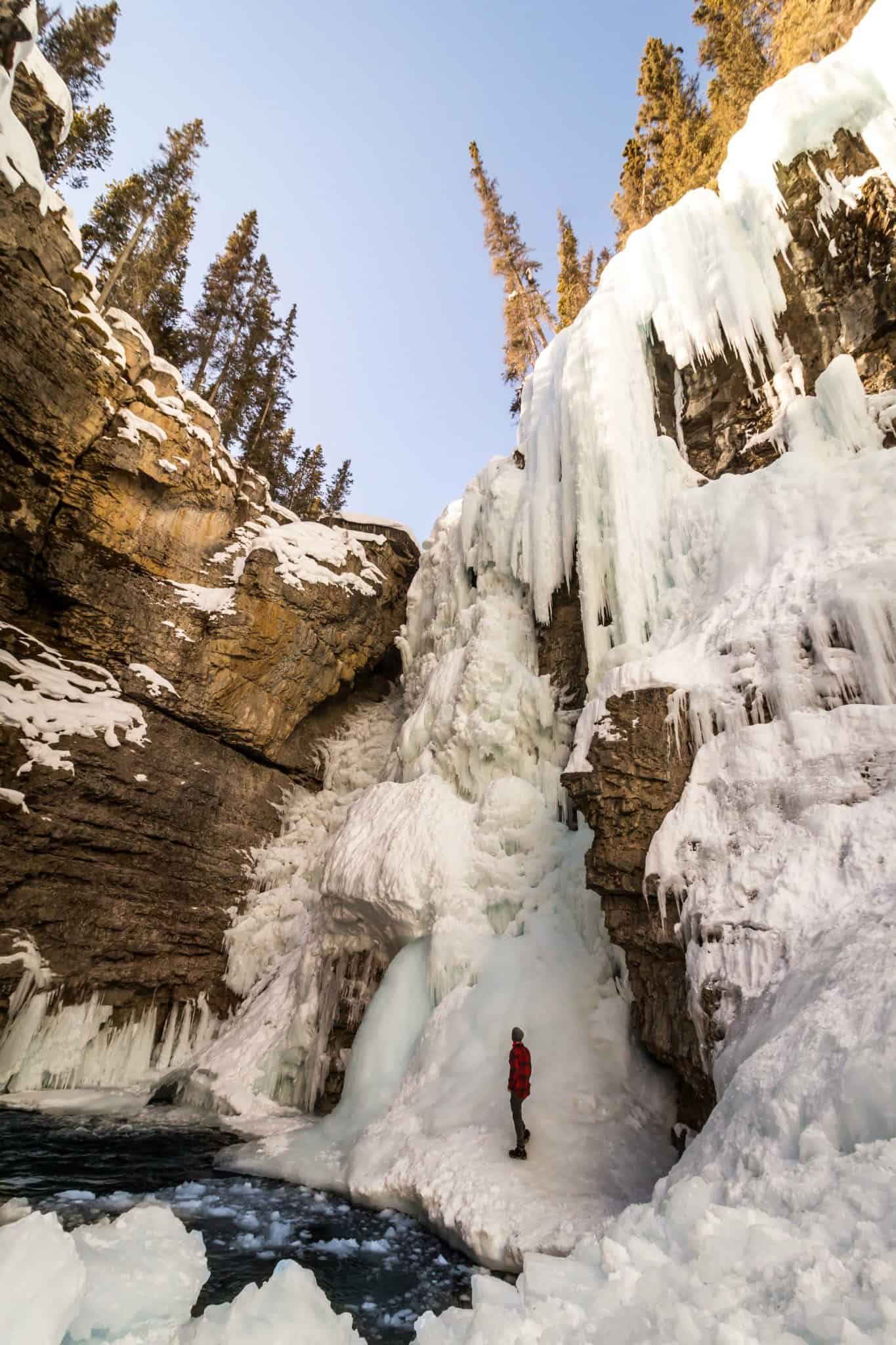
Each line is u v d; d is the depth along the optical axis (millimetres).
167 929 13352
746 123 11477
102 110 21609
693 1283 2764
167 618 14828
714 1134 3967
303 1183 7391
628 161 22406
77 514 13828
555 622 12031
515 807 10266
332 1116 8805
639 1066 7184
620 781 7199
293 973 12844
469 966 9023
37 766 12062
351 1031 10305
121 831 13094
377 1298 4641
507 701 11688
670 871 6289
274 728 16125
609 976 8125
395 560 19938
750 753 6348
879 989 3668
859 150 9828
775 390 10227
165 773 14109
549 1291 3170
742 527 8844
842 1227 2697
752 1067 4012
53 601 13781
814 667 6449
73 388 13078
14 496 12719
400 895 9992
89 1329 2898
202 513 16141
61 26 20844
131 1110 10344
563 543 12023
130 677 14195
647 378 11844
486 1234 5293
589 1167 6020
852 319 9523
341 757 17734
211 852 14570
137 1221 3859
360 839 11406
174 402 15680
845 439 8727
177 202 23906
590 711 8062
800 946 4742
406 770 13148
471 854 10148
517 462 15000
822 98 10297
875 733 5594
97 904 12492
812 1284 2465
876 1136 3084
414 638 17547
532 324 24516
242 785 15617
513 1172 6059
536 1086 7156
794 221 10445
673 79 22234
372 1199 6711
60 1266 2797
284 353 30016
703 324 11391
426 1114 7480
